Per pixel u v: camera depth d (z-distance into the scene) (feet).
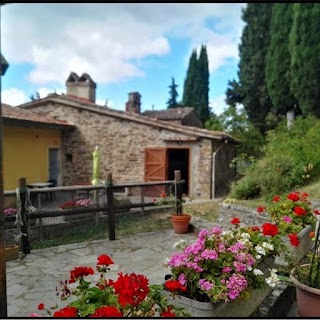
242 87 61.31
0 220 5.93
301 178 23.49
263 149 36.94
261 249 8.79
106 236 19.66
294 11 43.06
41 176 39.91
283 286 10.11
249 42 59.72
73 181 44.78
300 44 42.52
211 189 38.06
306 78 42.50
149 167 40.60
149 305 6.25
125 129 42.11
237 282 7.08
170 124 39.19
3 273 6.00
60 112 45.44
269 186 22.91
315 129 30.86
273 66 49.08
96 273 13.44
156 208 25.16
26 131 37.01
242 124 57.47
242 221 19.86
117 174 42.47
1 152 5.82
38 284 12.37
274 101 49.80
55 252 16.51
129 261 15.12
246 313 8.27
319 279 8.55
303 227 13.38
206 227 20.12
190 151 39.11
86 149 44.11
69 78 53.06
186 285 7.47
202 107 76.79
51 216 17.51
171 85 97.81
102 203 21.53
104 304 6.12
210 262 7.49
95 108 42.91
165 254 16.19
